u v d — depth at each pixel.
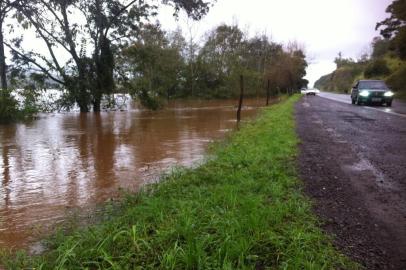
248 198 4.93
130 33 26.59
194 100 46.41
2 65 23.61
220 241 3.71
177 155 9.34
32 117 20.80
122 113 25.55
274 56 62.41
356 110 22.88
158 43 41.78
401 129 13.15
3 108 18.52
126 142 11.70
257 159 7.65
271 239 3.80
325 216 4.69
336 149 9.26
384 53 94.56
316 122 15.85
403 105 27.86
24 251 4.00
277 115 18.31
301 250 3.62
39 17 23.61
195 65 48.12
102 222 4.70
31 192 6.29
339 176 6.62
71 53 25.20
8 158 9.23
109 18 25.33
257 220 4.12
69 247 3.77
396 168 7.26
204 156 8.98
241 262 3.37
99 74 25.78
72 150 10.33
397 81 51.06
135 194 5.74
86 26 24.91
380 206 5.11
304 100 39.94
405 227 4.41
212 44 53.56
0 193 6.25
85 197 5.98
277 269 3.40
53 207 5.52
